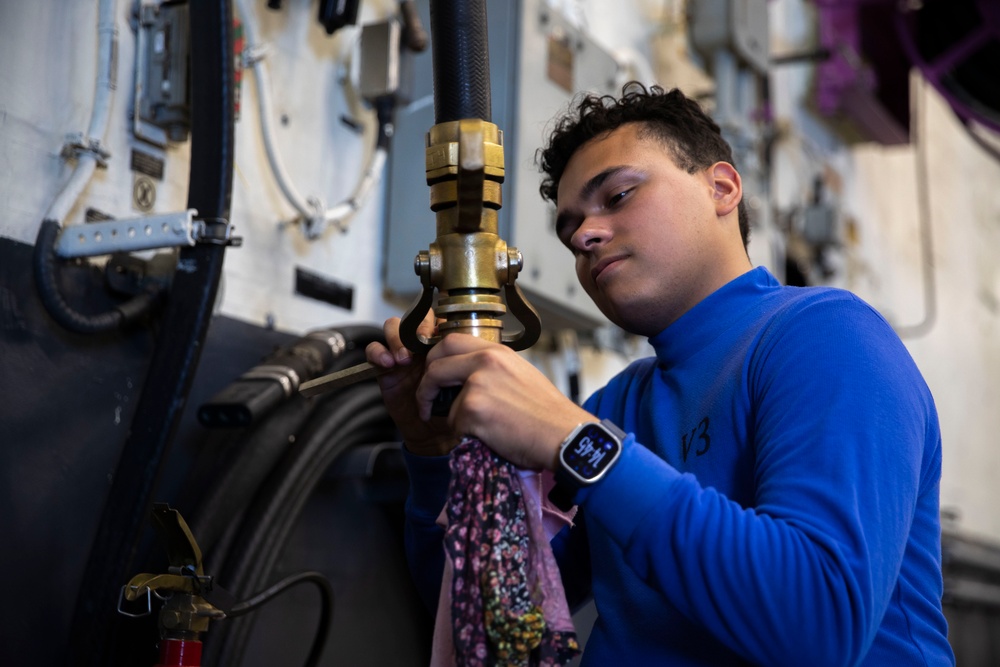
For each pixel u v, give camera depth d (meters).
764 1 2.90
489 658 0.77
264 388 1.42
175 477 1.43
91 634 1.21
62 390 1.30
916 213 4.43
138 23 1.46
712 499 0.78
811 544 0.75
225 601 1.13
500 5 1.94
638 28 2.69
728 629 0.76
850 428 0.81
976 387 4.75
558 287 1.98
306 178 1.73
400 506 1.82
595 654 0.97
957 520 3.97
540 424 0.79
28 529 1.24
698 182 1.03
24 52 1.30
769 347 0.91
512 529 0.80
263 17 1.66
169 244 1.28
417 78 1.92
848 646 0.74
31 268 1.28
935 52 3.76
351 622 1.70
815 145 3.64
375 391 1.69
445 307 0.85
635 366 1.17
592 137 1.07
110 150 1.40
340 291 1.78
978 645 3.84
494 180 0.86
